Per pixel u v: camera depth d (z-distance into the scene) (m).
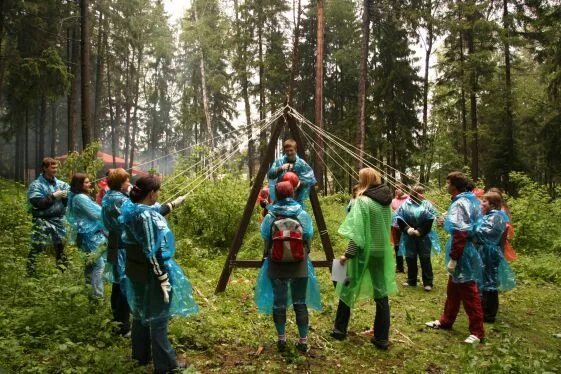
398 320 5.71
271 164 6.50
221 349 4.45
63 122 35.31
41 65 17.23
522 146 26.30
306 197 6.39
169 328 4.55
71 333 4.21
